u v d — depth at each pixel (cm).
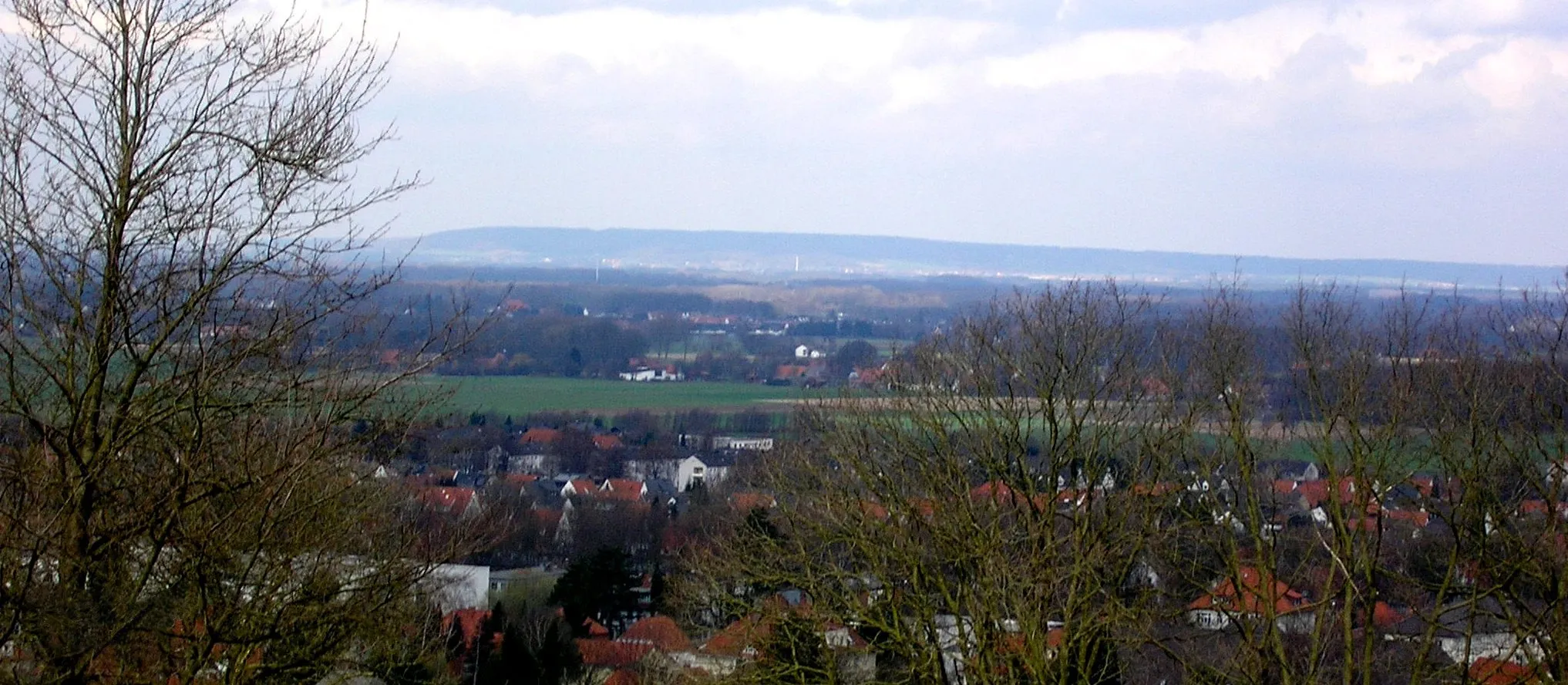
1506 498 1555
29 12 852
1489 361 1550
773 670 1730
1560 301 1591
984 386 1869
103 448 838
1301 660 1602
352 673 999
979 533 1611
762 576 1841
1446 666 1444
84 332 870
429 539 1056
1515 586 1518
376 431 909
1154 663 1788
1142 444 1714
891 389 2066
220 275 873
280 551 888
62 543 810
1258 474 1669
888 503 1775
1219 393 1698
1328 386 1614
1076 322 1911
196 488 862
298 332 887
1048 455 1827
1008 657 1512
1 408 808
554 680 2481
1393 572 1541
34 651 785
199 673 877
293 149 891
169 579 879
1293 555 1811
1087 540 1600
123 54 875
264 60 911
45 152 864
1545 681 1304
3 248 839
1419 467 1531
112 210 863
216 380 860
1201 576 1731
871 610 1750
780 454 2272
